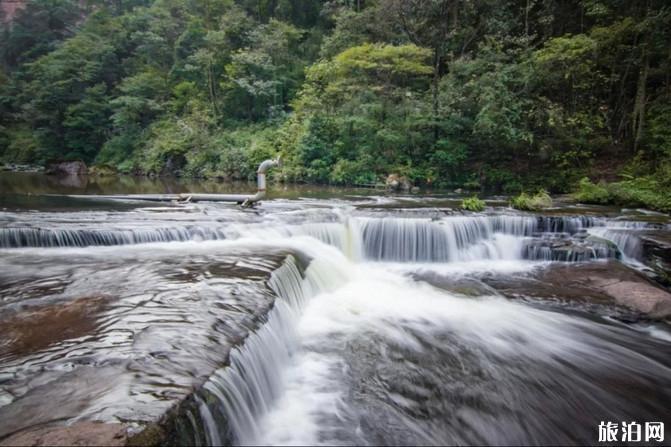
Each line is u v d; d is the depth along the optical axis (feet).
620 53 55.62
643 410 14.01
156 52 124.98
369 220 32.09
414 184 64.39
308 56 104.94
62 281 17.62
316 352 16.88
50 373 10.11
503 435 12.57
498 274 27.91
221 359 11.32
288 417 12.67
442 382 15.12
